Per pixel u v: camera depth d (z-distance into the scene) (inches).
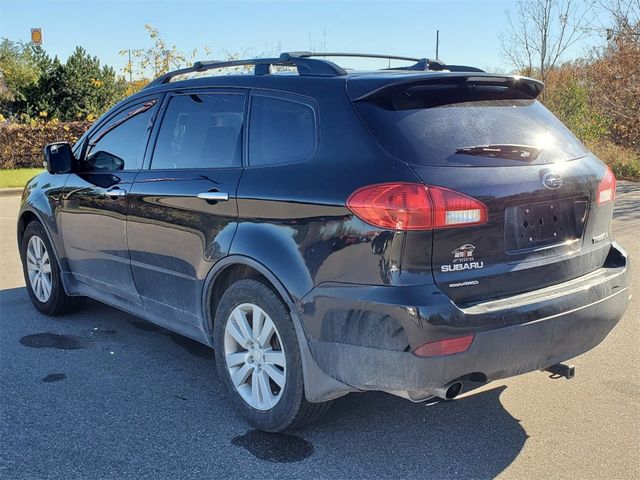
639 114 610.9
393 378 115.0
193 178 152.3
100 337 199.2
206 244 146.4
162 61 867.4
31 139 779.4
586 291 129.6
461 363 114.0
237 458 129.3
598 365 174.9
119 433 138.7
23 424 142.3
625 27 627.2
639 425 141.9
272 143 139.4
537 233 126.9
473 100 134.6
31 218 222.4
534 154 130.0
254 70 154.7
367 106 126.3
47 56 1186.0
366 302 115.1
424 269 113.9
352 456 130.3
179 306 160.7
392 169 116.2
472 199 116.2
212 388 162.2
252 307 138.3
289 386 131.2
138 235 169.2
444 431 140.3
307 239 124.4
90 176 190.4
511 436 137.8
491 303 118.4
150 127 173.9
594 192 137.6
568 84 704.4
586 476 122.3
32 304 234.2
